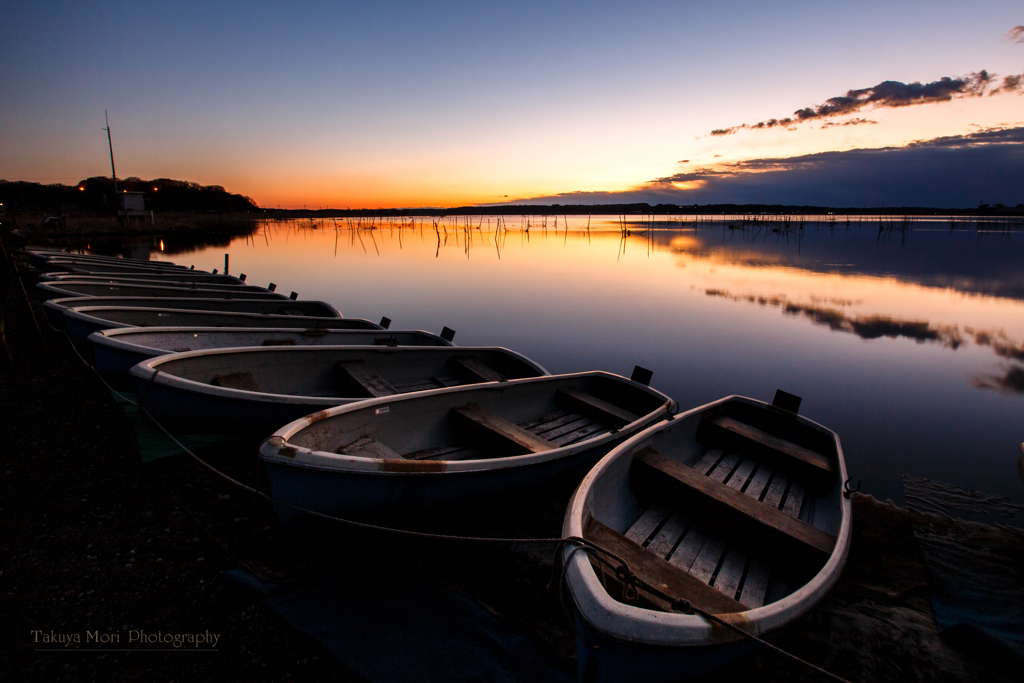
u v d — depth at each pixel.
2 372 8.62
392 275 25.62
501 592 4.14
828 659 3.69
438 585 4.11
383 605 3.84
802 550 3.84
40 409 7.14
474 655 3.45
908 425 8.51
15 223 36.53
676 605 2.90
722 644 2.77
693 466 5.64
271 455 3.88
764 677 3.47
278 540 4.56
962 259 29.94
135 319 9.68
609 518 4.34
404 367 8.41
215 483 5.48
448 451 5.70
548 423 6.87
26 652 3.29
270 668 3.29
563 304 18.30
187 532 4.61
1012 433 8.17
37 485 5.18
